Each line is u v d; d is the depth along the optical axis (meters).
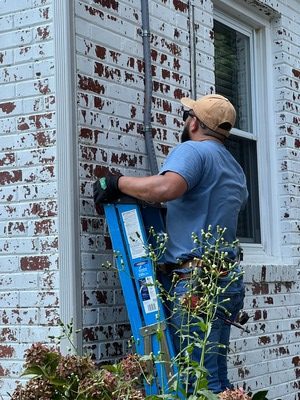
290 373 5.77
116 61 4.31
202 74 5.14
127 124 4.35
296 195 6.17
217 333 3.68
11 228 4.06
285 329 5.78
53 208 3.94
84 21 4.12
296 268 6.00
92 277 4.00
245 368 5.24
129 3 4.46
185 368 2.95
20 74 4.11
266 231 6.06
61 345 3.82
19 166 4.07
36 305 3.95
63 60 3.98
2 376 4.02
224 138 4.02
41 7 4.08
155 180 3.64
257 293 5.46
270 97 6.19
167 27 4.81
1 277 4.07
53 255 3.93
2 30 4.18
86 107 4.07
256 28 6.22
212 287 2.95
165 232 3.99
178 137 4.79
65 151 3.94
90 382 2.54
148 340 3.75
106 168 4.16
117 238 3.85
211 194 3.76
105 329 4.05
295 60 6.35
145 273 3.79
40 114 4.03
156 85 4.65
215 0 5.64
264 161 6.14
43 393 2.55
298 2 6.45
